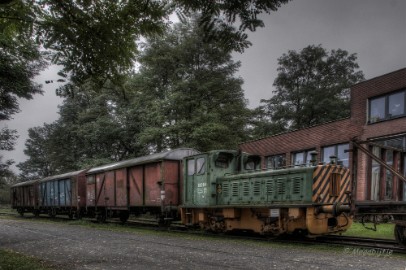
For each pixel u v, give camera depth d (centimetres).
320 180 1110
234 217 1324
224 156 1468
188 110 2644
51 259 857
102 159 3238
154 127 2650
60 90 494
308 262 773
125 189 1967
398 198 981
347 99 4338
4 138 2855
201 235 1400
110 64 517
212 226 1438
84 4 472
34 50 686
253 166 1520
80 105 4300
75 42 482
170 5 430
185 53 2592
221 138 2639
